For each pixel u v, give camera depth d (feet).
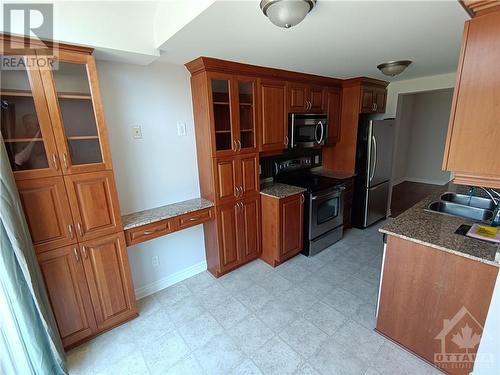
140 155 7.64
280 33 5.53
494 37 3.81
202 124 8.14
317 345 6.24
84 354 6.19
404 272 5.70
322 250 10.91
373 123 11.45
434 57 7.77
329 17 4.85
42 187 5.41
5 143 5.04
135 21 5.93
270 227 9.55
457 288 4.97
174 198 8.59
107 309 6.72
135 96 7.31
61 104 5.63
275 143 9.55
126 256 6.84
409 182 22.80
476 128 4.18
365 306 7.52
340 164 12.80
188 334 6.72
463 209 7.43
